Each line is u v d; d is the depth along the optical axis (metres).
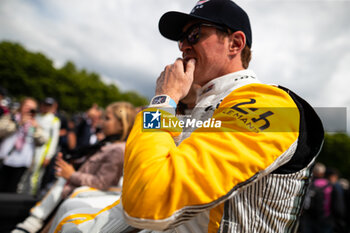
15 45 35.62
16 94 34.50
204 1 1.04
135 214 0.59
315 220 4.59
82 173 1.89
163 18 1.06
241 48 0.99
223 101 0.81
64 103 38.28
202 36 0.99
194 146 0.64
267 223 0.70
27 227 1.69
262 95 0.73
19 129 3.80
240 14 1.02
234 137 0.62
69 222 1.04
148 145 0.66
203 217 0.72
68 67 48.00
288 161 0.69
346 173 41.28
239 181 0.58
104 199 1.39
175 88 0.79
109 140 1.96
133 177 0.62
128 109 2.04
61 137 4.81
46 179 3.95
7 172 3.71
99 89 45.09
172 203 0.57
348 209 4.79
